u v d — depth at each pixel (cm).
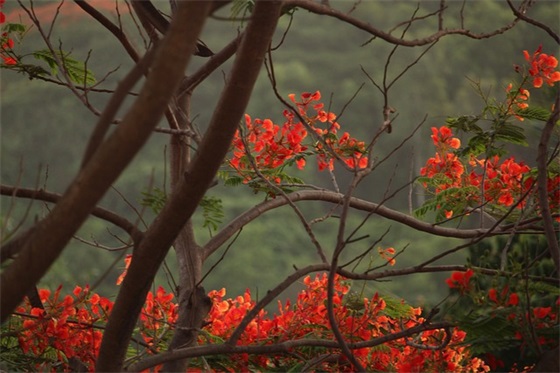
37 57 947
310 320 902
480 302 712
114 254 4178
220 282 4562
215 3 577
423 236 4634
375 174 5516
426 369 856
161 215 651
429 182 1009
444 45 5809
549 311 709
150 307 941
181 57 534
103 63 5431
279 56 6275
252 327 897
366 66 6153
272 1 617
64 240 557
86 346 869
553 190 917
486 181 995
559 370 673
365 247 4831
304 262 4806
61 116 5316
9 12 5006
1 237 614
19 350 882
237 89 624
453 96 5722
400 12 6228
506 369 913
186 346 792
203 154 633
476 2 5734
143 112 535
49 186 5191
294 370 835
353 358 677
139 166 4959
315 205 5128
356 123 5988
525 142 967
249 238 4719
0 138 5209
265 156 952
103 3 4659
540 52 955
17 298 568
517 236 1355
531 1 905
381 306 895
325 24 6381
